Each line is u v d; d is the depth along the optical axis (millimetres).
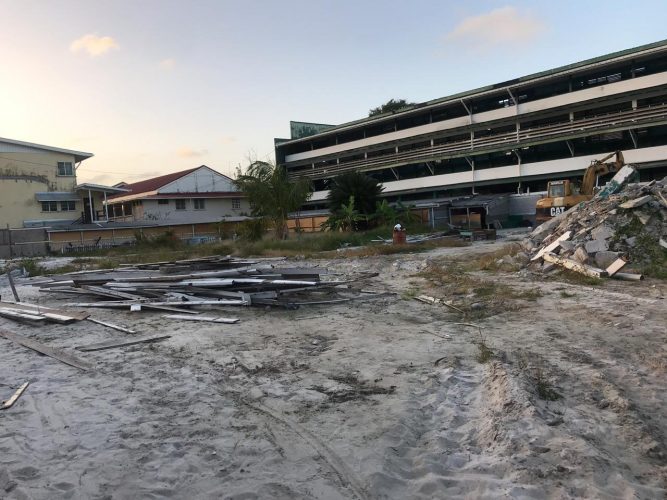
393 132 55438
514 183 47094
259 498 3600
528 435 4238
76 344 8055
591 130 39938
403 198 57344
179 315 9828
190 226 46031
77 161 45844
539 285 11680
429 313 9602
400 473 3932
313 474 3912
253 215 37000
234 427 4766
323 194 63781
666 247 12242
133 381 6141
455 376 5922
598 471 3684
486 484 3635
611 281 11492
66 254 33781
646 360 6094
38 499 3631
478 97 47094
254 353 7195
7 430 4801
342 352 7098
